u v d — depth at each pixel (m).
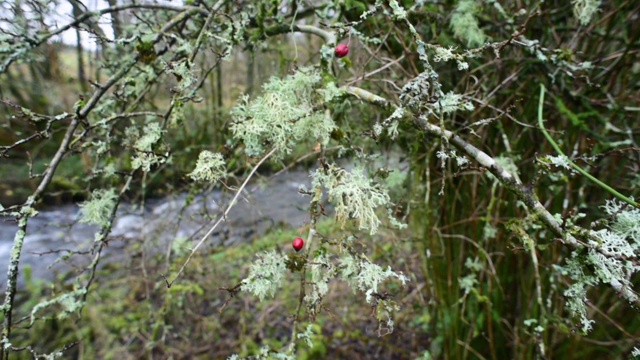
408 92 0.80
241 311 2.79
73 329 2.57
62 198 4.34
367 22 1.55
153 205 3.89
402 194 1.94
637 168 1.43
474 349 1.95
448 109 0.81
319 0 1.77
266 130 0.86
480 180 1.76
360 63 1.63
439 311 2.08
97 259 1.28
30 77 3.19
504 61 1.58
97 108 1.37
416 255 2.42
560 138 1.56
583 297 0.75
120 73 1.09
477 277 1.91
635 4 1.46
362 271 0.79
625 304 1.52
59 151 1.01
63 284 2.89
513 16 1.39
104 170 1.29
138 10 1.60
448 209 1.92
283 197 4.14
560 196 1.58
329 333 2.64
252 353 2.49
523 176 1.67
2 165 4.44
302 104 0.95
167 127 1.19
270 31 1.25
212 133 3.19
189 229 3.35
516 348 1.78
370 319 2.69
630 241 0.91
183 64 0.97
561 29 1.54
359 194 0.79
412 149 1.76
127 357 2.46
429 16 1.47
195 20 1.38
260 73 2.51
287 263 0.83
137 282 2.89
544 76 1.55
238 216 3.75
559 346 1.72
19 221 0.94
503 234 1.77
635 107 1.48
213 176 0.85
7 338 0.91
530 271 1.70
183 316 2.78
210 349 2.60
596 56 1.56
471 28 1.36
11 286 0.91
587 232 0.72
